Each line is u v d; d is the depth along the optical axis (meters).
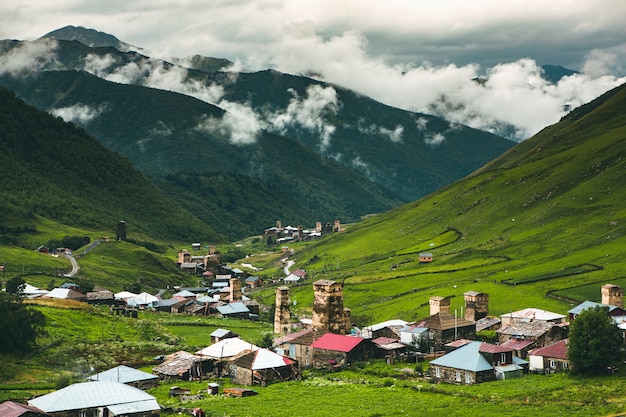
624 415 103.69
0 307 161.88
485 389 127.06
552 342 163.50
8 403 107.38
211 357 161.00
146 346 186.12
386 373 147.38
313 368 161.62
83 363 159.62
